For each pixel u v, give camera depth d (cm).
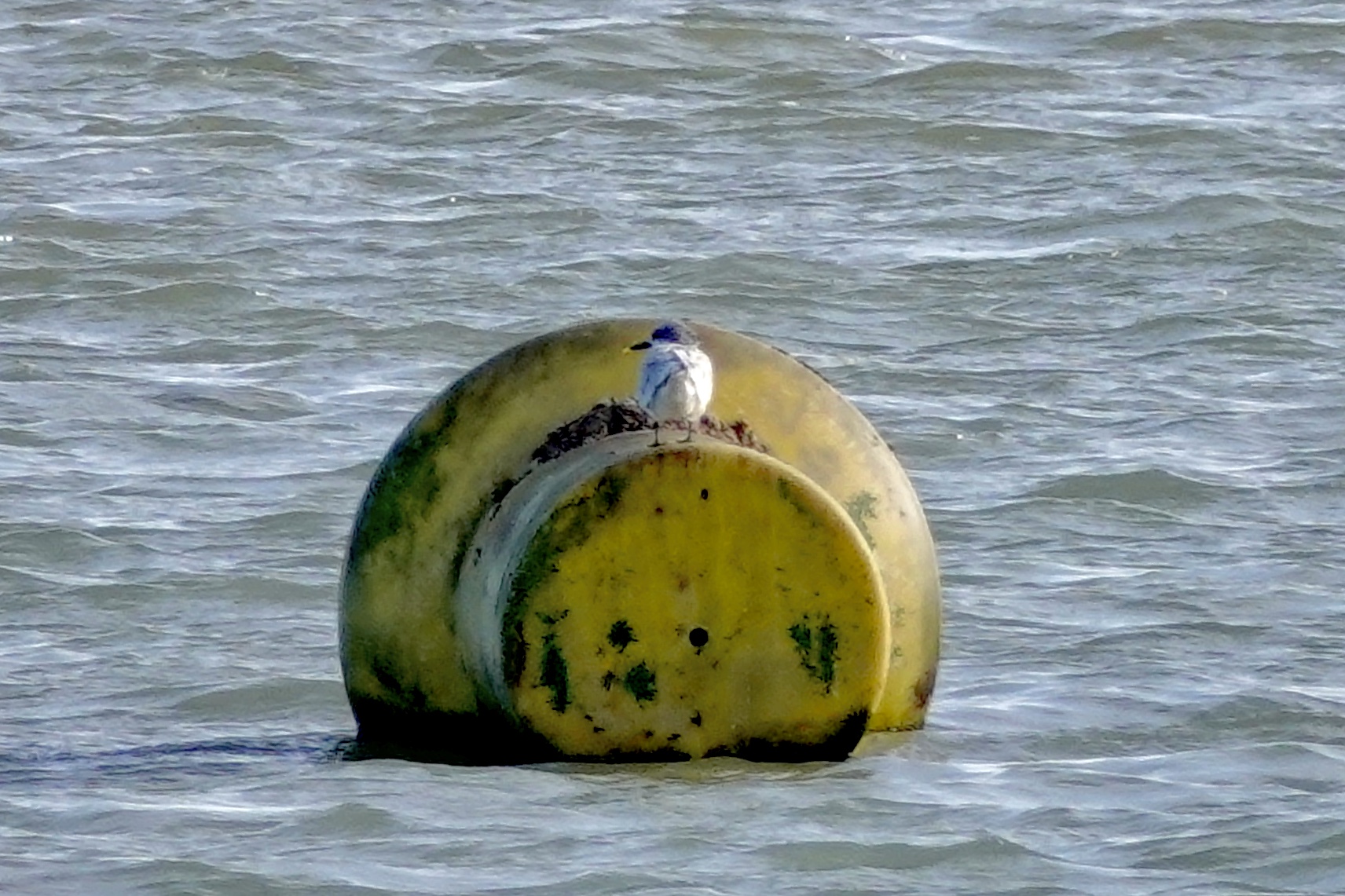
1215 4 3372
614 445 1193
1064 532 1667
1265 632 1442
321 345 2172
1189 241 2478
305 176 2722
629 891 1007
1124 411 1962
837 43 3167
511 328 2223
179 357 2136
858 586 1170
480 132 2911
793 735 1177
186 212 2572
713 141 2880
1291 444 1870
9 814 1112
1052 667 1374
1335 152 2784
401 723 1241
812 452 1222
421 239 2497
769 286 2339
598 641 1164
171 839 1075
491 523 1205
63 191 2647
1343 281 2364
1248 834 1077
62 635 1448
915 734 1241
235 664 1388
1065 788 1144
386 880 1021
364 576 1237
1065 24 3278
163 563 1583
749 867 1038
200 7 3394
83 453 1858
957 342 2177
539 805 1111
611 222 2544
